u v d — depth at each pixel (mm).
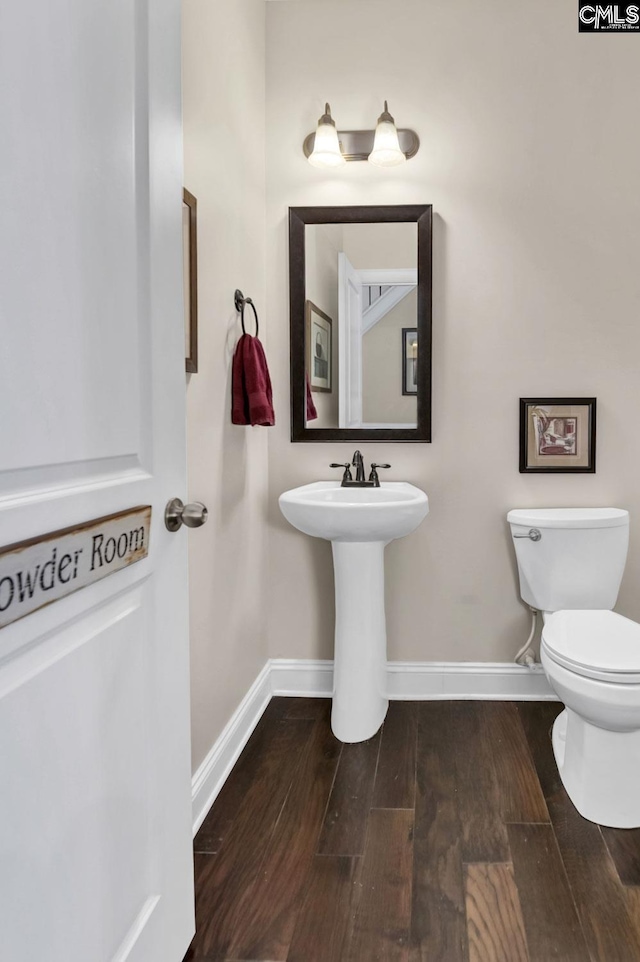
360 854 1615
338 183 2447
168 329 1160
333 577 2564
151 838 1136
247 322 2217
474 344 2451
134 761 1069
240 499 2170
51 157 808
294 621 2590
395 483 2463
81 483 907
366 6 2406
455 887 1500
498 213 2412
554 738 2137
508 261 2420
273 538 2576
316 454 2529
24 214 757
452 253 2434
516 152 2393
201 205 1760
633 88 2346
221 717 1973
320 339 2484
